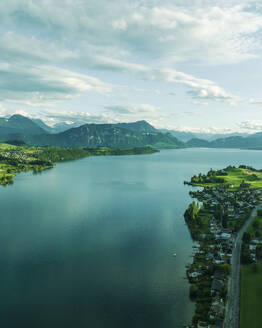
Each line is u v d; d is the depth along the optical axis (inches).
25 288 5615.2
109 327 4530.0
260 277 5738.2
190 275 6013.8
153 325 4571.9
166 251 7431.1
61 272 6259.8
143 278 6028.5
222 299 4987.7
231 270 6063.0
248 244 7509.8
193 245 7844.5
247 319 4456.2
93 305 5103.3
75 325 4579.2
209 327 4315.9
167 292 5502.0
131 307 5049.2
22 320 4694.9
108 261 6811.0
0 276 6048.2
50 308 5019.7
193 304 5118.1
